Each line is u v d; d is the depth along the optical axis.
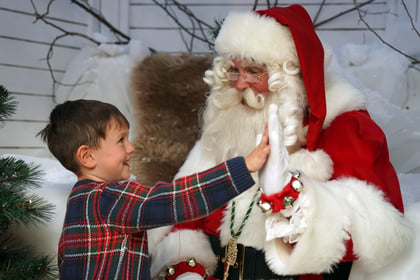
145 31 2.72
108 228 1.16
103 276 1.14
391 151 2.09
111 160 1.27
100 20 2.61
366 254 1.16
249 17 1.41
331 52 1.52
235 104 1.50
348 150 1.30
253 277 1.34
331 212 1.12
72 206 1.21
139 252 1.20
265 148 1.11
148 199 1.13
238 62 1.43
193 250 1.41
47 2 2.57
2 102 1.54
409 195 1.73
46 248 1.61
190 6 2.67
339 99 1.40
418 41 2.30
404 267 1.29
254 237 1.35
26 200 1.43
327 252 1.11
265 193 1.13
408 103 2.33
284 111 1.38
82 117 1.27
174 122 2.10
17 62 2.48
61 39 2.62
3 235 1.58
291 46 1.38
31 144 2.54
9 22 2.45
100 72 2.49
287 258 1.18
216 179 1.10
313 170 1.28
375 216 1.16
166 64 2.13
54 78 2.59
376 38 2.48
